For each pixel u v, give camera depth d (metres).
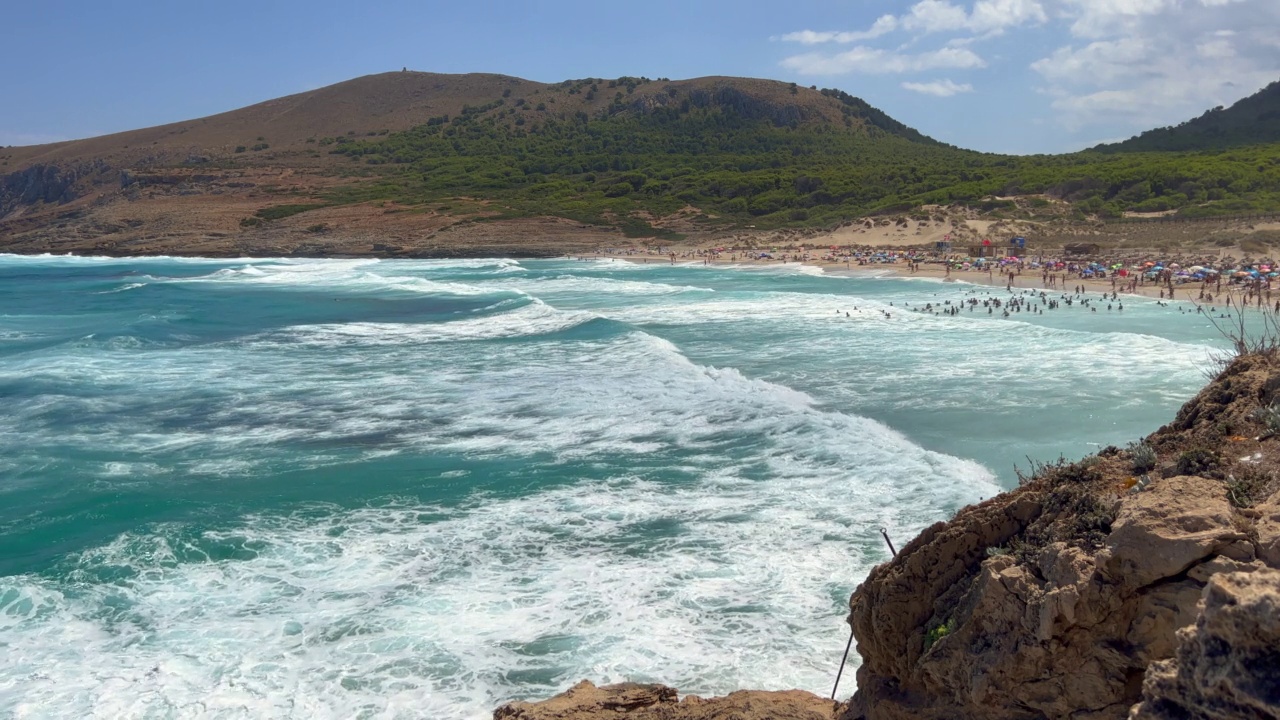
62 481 19.42
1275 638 4.01
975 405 24.55
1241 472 6.12
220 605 13.37
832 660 11.34
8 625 12.84
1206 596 4.36
